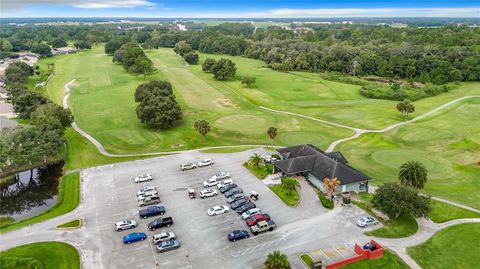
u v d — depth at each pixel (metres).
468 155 101.69
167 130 118.69
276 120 131.00
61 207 72.38
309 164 82.56
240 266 54.38
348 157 99.31
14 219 71.25
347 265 54.03
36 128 94.50
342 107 150.75
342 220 66.38
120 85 183.50
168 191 78.00
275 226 64.12
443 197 77.62
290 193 75.00
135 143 107.50
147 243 60.16
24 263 54.19
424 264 55.28
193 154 99.19
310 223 65.44
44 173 91.31
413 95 165.12
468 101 157.88
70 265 54.72
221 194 76.69
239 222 66.25
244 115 136.50
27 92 136.50
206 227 64.75
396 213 65.19
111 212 69.62
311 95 172.25
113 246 59.38
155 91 127.69
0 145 87.81
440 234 63.12
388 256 56.41
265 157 94.44
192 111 141.00
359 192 77.50
